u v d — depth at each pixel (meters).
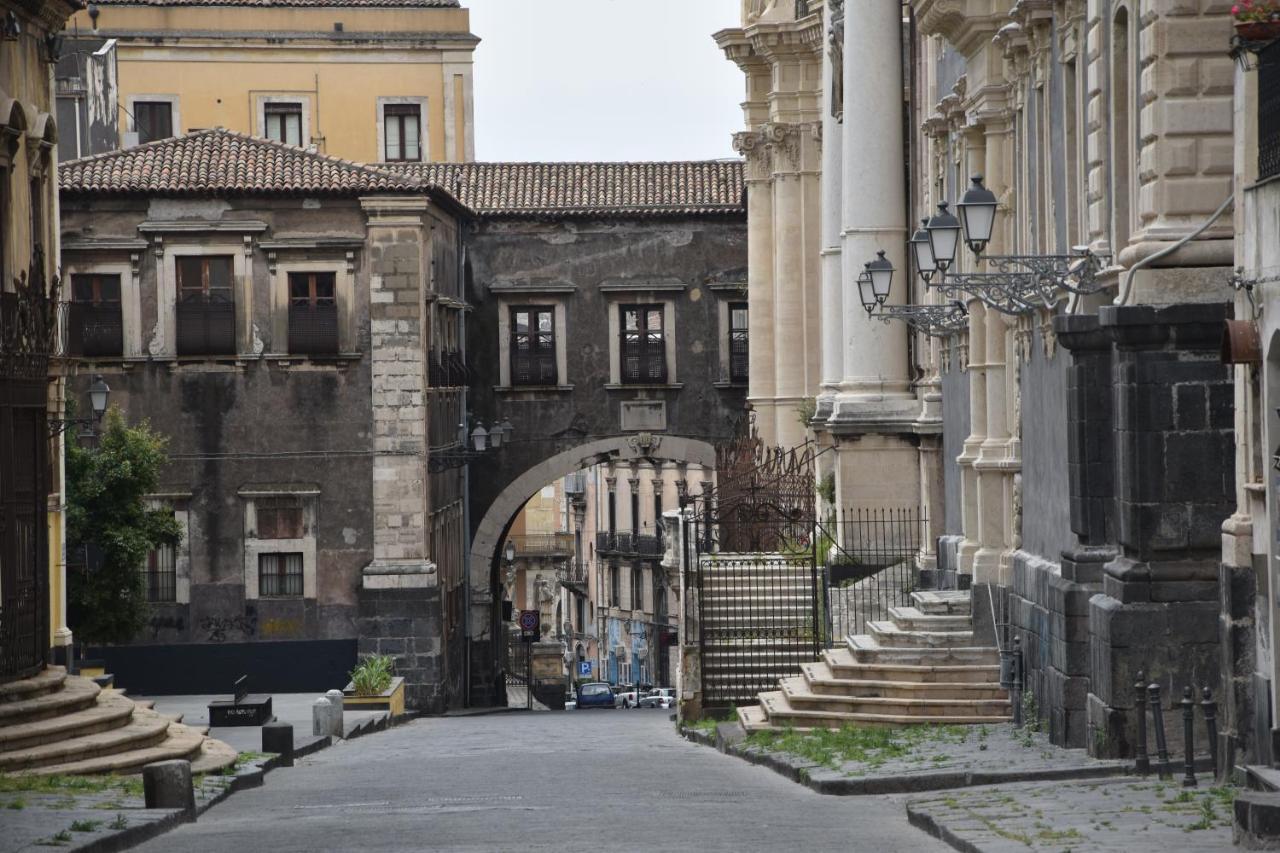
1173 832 19.12
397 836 21.55
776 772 32.16
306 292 67.25
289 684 66.75
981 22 37.81
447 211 73.25
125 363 66.75
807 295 68.81
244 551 66.88
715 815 23.88
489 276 78.31
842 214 53.91
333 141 91.25
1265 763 24.00
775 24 67.94
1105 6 29.66
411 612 66.88
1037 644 32.50
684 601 48.25
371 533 67.06
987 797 23.72
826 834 21.22
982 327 39.56
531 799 27.23
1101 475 29.77
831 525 51.22
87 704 33.88
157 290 66.88
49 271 40.75
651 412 78.50
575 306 78.50
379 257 67.12
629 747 42.06
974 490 40.19
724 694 48.00
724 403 78.69
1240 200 24.56
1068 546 31.11
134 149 68.38
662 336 78.56
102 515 56.62
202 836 22.66
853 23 50.50
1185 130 26.92
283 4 90.94
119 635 57.38
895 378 50.19
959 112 41.38
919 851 19.39
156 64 90.06
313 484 67.06
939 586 43.72
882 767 29.08
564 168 80.12
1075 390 29.86
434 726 58.78
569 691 116.81
